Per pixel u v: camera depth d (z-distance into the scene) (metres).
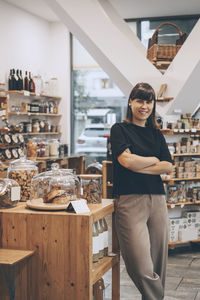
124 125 2.81
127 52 4.94
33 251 2.40
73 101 8.70
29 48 7.66
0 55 6.79
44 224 2.39
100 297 2.85
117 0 6.84
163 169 2.72
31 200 2.65
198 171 5.04
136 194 2.68
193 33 4.74
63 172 2.70
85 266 2.33
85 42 5.02
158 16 7.92
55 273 2.39
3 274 2.27
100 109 8.62
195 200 5.02
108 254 2.95
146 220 2.71
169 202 4.90
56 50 8.44
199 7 7.30
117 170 2.77
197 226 5.07
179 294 3.61
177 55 4.84
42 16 7.95
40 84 7.68
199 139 5.21
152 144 2.81
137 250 2.61
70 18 4.83
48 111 7.97
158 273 2.82
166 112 5.00
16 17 7.22
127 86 5.18
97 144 8.65
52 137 8.48
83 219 2.32
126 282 3.89
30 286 2.44
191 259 4.72
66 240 2.36
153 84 4.95
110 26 4.90
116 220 2.77
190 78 4.73
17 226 2.44
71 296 2.37
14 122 7.18
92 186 2.75
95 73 8.56
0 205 2.53
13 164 2.86
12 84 6.90
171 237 4.96
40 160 6.68
